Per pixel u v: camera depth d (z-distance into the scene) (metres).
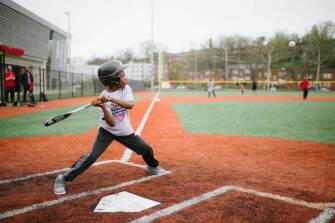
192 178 3.98
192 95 32.12
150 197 3.32
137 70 110.38
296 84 58.94
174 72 93.12
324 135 7.28
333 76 65.88
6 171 4.32
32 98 15.58
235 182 3.82
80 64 100.81
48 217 2.85
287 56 69.19
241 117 11.17
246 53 77.50
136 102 19.41
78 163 3.50
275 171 4.30
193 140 6.64
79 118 10.85
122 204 3.13
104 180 3.90
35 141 6.55
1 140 6.66
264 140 6.62
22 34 27.20
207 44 84.56
